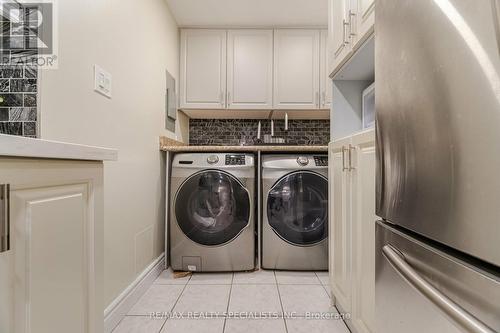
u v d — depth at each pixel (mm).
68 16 1014
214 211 2018
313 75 2582
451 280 485
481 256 421
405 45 619
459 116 460
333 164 1464
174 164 2025
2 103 877
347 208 1237
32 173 522
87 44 1131
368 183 1017
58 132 963
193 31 2574
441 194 507
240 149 2031
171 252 2002
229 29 2580
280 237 2027
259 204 2088
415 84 583
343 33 1385
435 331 531
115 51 1360
